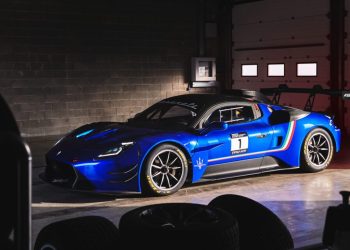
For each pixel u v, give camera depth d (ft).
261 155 20.10
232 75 45.98
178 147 17.83
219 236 5.82
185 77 44.37
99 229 7.23
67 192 18.52
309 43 37.83
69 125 38.37
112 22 39.96
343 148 28.71
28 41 36.09
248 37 43.75
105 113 40.11
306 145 21.21
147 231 5.79
